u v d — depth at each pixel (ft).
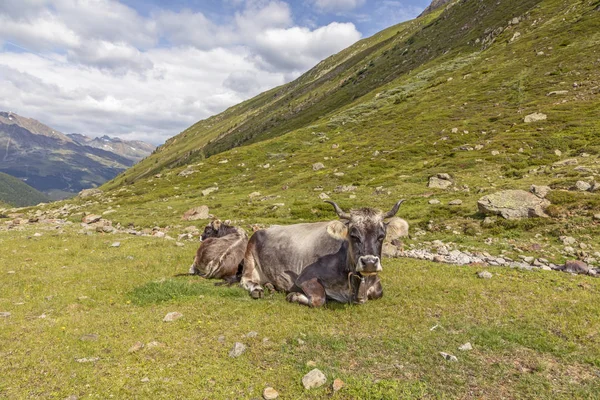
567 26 275.59
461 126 172.86
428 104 245.45
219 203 119.75
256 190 143.64
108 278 35.06
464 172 102.42
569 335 21.62
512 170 94.07
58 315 25.59
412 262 42.14
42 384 16.67
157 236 65.26
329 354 19.75
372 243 23.81
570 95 169.78
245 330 22.84
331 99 489.26
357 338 21.63
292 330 22.74
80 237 58.95
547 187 64.59
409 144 167.53
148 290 30.48
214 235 44.62
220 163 228.22
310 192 118.01
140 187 198.29
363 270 23.44
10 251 47.32
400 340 21.18
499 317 24.62
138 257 45.03
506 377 17.44
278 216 90.38
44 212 149.48
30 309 26.53
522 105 180.45
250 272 33.91
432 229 60.85
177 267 40.50
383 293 30.01
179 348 20.42
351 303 27.43
